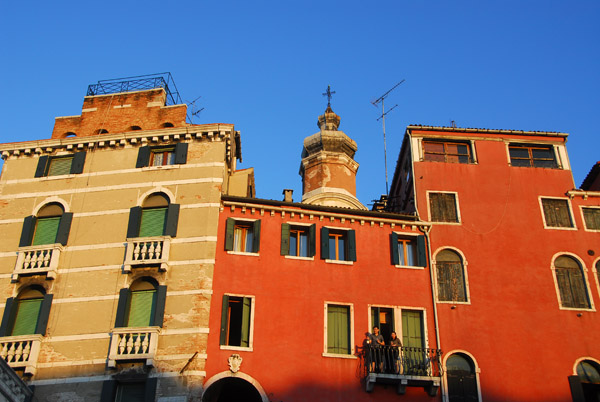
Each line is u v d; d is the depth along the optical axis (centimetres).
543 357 2555
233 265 2578
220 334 2416
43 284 2553
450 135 3086
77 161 2867
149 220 2700
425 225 2817
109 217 2700
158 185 2761
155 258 2553
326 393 2392
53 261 2572
